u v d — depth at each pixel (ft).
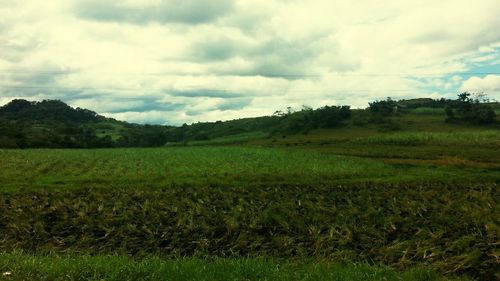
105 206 92.68
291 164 191.31
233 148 311.88
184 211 85.35
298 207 90.12
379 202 97.19
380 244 61.00
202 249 61.16
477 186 126.93
